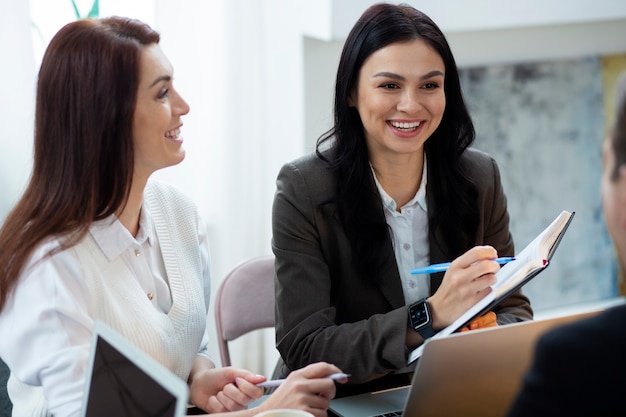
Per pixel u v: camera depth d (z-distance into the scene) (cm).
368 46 146
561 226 129
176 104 132
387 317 137
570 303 340
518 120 318
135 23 128
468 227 161
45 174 125
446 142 159
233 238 273
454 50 302
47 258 123
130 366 89
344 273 156
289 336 147
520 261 127
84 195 124
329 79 281
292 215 153
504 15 297
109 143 123
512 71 313
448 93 156
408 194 159
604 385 86
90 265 127
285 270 152
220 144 265
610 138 85
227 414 115
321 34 268
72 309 122
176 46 254
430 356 96
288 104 277
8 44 216
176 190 155
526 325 99
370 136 155
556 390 86
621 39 330
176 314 140
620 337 85
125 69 122
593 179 335
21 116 220
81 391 118
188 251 151
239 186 271
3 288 124
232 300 188
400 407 127
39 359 122
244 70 265
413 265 160
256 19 263
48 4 236
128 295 131
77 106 122
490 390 102
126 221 136
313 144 283
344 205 153
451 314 132
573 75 325
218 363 278
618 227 85
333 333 142
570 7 307
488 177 168
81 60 121
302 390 114
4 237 126
